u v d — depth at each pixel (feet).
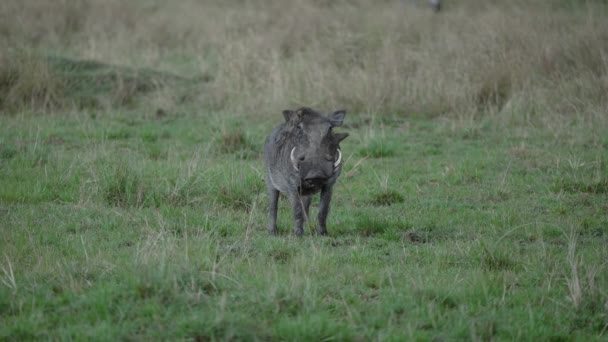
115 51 189.78
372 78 156.46
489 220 91.20
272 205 87.97
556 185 106.01
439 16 220.64
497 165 118.01
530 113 144.25
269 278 66.74
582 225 89.71
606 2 243.60
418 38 190.90
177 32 215.10
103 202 97.14
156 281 63.87
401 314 62.49
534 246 81.92
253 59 170.81
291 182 81.51
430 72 157.79
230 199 98.37
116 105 159.33
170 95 162.20
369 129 140.26
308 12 220.64
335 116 79.77
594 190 104.47
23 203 96.17
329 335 57.62
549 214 94.43
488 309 63.67
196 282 65.41
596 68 153.69
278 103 149.59
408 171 116.67
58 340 56.49
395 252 79.66
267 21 219.00
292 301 62.23
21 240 78.69
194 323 57.93
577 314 63.26
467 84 152.35
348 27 200.85
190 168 105.19
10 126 136.15
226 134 128.57
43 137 130.31
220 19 225.76
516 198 102.42
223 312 59.16
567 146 125.70
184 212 92.22
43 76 154.61
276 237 84.28
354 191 105.91
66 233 84.43
